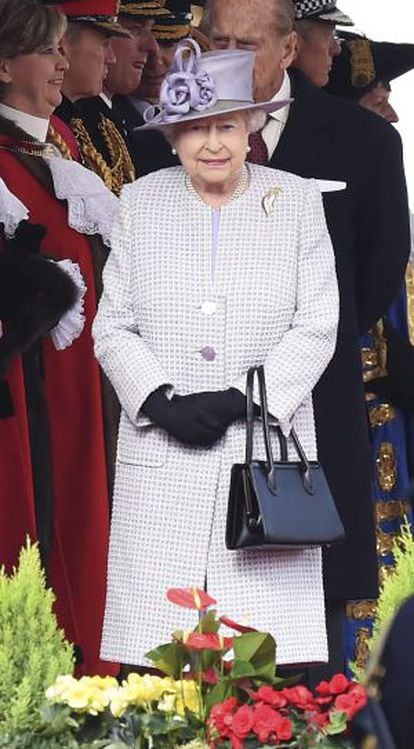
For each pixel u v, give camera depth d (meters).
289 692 18.34
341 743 17.91
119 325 22.09
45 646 18.58
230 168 21.88
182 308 21.81
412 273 29.53
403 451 29.14
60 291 24.30
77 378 25.66
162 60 31.08
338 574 24.56
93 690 18.42
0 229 24.52
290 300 21.95
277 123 25.16
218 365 21.72
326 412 24.77
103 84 29.73
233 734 17.77
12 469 24.27
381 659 12.45
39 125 25.83
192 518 21.56
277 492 21.14
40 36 25.38
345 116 25.41
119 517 21.91
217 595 21.48
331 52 29.17
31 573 18.73
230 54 21.80
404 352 28.86
